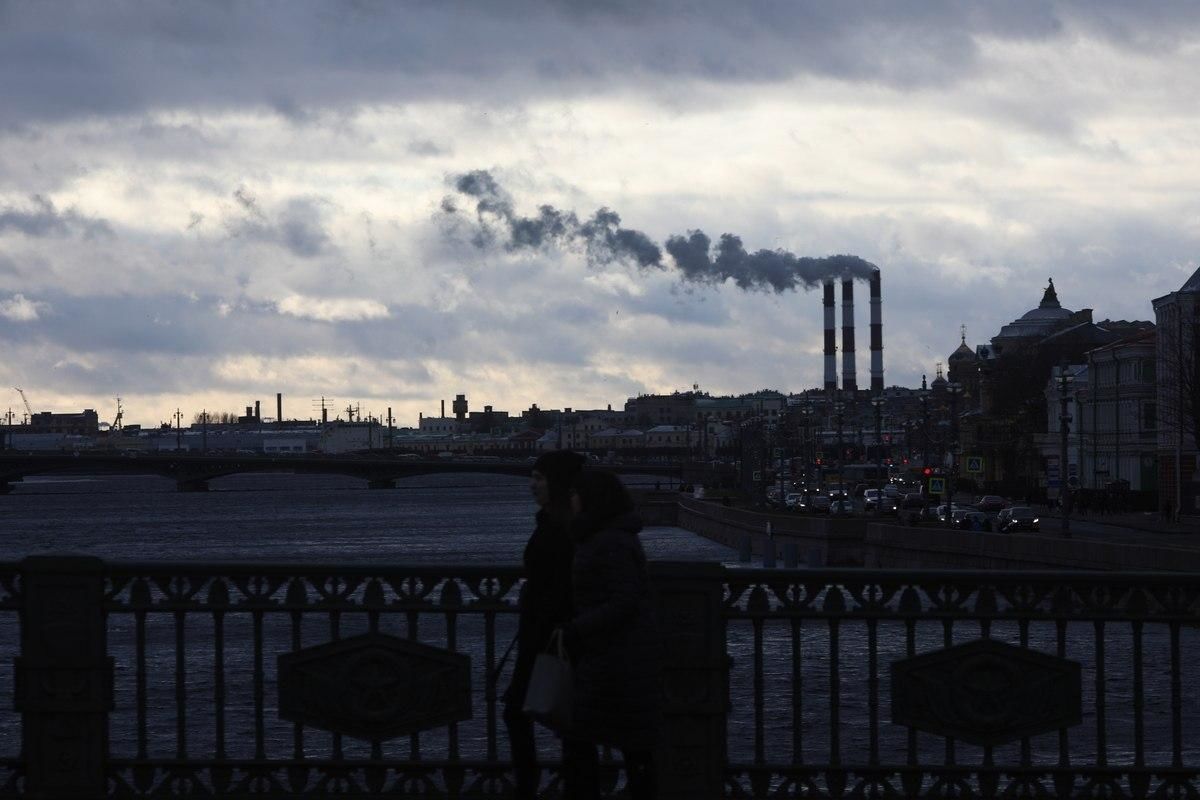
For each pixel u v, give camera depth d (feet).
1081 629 157.69
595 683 39.81
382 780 44.47
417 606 44.39
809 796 44.60
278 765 44.45
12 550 495.41
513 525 637.30
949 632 44.60
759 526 386.11
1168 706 109.91
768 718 105.70
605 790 46.34
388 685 44.39
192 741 104.83
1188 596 45.01
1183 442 411.34
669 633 43.83
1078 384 528.63
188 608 44.45
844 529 329.31
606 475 40.24
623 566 39.42
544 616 43.52
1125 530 335.06
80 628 43.93
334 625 44.39
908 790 44.62
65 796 43.78
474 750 100.78
